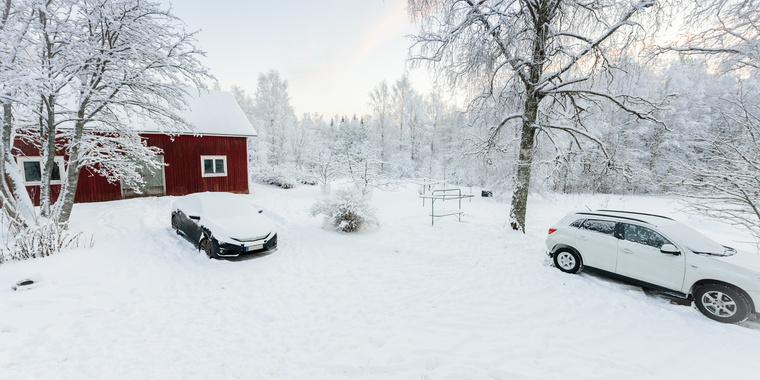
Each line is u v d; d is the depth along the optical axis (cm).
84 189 1328
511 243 857
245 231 732
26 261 589
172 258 718
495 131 1088
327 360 358
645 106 951
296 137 3553
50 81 665
